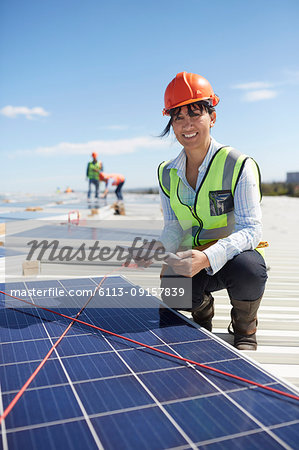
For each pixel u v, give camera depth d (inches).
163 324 79.4
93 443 41.1
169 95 80.5
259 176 82.1
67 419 45.4
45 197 965.8
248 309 80.3
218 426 44.2
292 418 46.0
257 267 77.4
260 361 76.8
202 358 63.0
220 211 84.3
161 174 94.2
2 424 44.4
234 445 40.8
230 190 81.4
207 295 89.6
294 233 311.7
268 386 53.7
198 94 77.9
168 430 43.4
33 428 43.6
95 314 85.7
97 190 776.3
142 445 40.8
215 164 81.4
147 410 47.4
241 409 47.9
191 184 89.0
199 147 82.0
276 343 86.6
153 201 737.0
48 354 63.4
